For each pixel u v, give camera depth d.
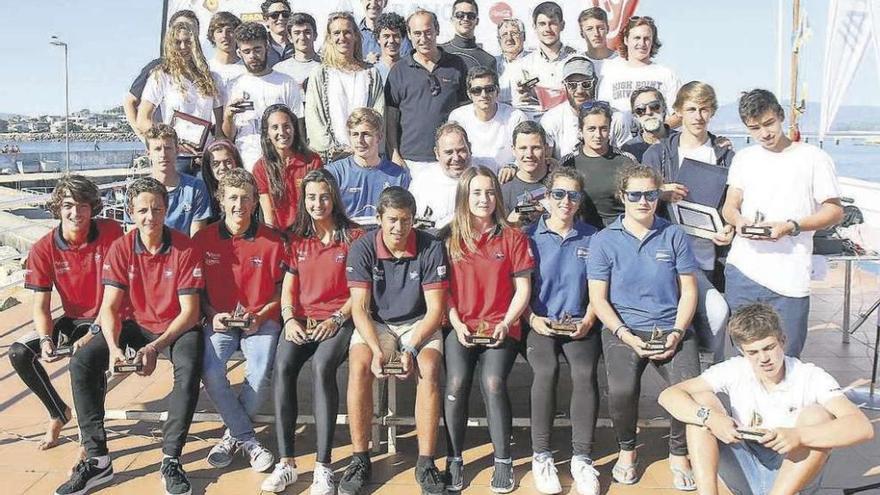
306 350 3.64
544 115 5.03
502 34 5.80
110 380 4.76
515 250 3.71
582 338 3.68
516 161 4.34
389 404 3.79
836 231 5.33
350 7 6.74
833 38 7.50
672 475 3.62
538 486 3.45
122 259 3.72
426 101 5.02
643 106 4.57
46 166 43.09
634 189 3.59
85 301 4.00
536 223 3.96
